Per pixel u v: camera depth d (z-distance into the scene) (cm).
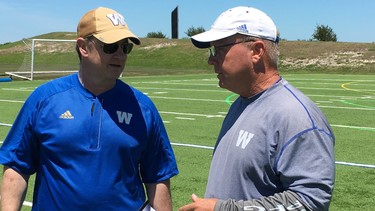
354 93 2028
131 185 279
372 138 995
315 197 219
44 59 4684
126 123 275
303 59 4484
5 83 2494
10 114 1330
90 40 267
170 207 305
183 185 644
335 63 4309
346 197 591
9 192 282
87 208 267
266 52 246
